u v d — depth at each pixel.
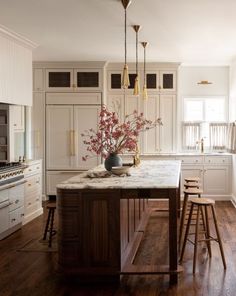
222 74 7.84
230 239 4.84
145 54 6.55
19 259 4.18
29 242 4.79
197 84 7.88
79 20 4.48
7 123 5.73
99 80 7.28
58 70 7.30
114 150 4.41
